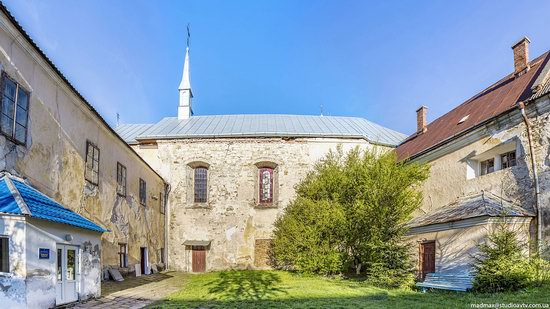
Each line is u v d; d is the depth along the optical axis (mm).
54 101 10719
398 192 15766
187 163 24422
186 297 10938
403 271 13469
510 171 13344
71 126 11750
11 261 7426
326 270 17203
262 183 24703
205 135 24250
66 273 9133
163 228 23094
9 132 8641
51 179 10477
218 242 23594
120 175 16125
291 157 24312
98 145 13844
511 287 10078
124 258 16453
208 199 24156
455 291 11305
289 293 11625
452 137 16172
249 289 12773
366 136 24516
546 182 11875
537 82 12617
